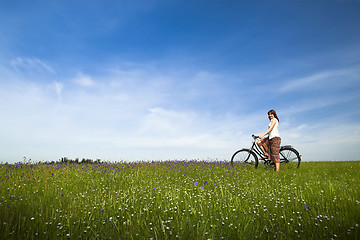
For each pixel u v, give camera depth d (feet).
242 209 14.74
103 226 12.19
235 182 24.21
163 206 15.72
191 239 10.68
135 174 28.32
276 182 23.50
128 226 12.23
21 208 13.89
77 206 14.94
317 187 20.31
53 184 21.89
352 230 11.00
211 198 17.42
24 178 23.97
